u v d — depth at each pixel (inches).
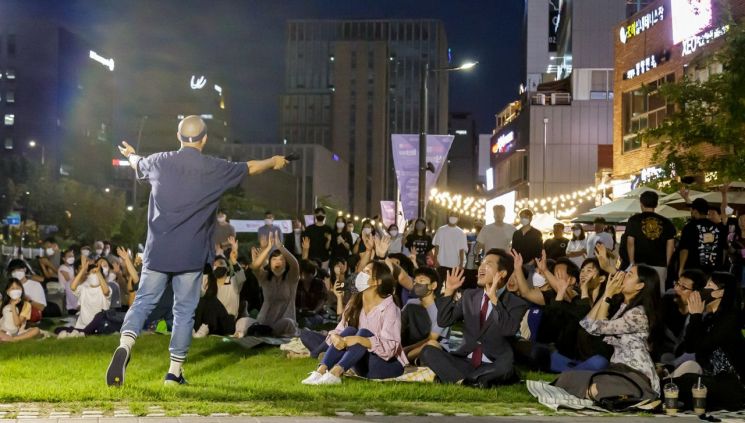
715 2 1085.1
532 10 3548.2
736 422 306.2
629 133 1669.5
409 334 433.7
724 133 749.9
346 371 385.7
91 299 623.2
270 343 509.7
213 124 7460.6
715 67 1240.8
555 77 3228.3
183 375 375.9
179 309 356.2
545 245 786.8
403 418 290.8
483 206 2802.7
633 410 330.3
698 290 379.2
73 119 6314.0
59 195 3686.0
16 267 660.7
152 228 350.6
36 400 312.8
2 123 6063.0
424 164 1095.6
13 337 561.6
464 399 342.0
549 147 2657.5
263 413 294.0
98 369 402.9
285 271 573.6
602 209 885.8
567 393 349.1
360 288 392.2
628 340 357.1
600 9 2723.9
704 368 366.3
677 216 813.9
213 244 361.4
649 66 1557.6
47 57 6097.4
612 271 453.4
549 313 456.1
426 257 740.0
